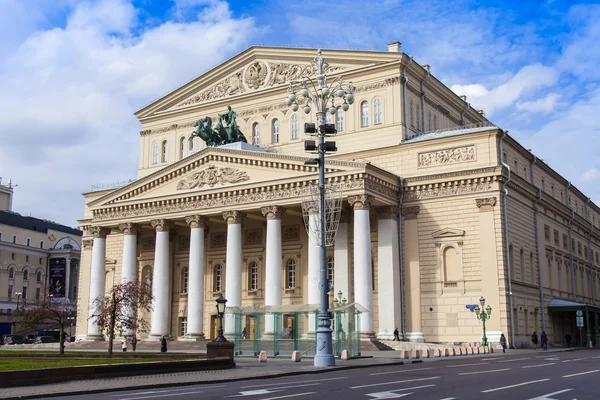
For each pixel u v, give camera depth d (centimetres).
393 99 6894
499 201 5997
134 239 7331
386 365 3850
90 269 8462
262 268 7206
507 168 6078
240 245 6612
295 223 7050
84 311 8381
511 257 6109
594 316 8700
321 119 3891
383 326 6128
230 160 6781
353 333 4684
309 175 6209
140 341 6931
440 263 6166
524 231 6512
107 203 7500
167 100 8600
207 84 8344
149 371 3142
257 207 6494
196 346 6525
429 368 3472
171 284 7794
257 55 7919
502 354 5147
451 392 2117
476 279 5984
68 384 2653
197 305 6731
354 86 7144
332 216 4634
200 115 8300
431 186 6303
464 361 4159
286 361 4297
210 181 6862
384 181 6206
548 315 6881
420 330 6153
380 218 6362
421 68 7244
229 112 7331
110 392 2425
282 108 7631
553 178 8462
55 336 12000
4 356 4578
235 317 5297
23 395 2242
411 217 6366
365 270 5859
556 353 5372
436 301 6131
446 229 6166
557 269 7469
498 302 5844
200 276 6788
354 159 6825
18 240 13188
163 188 7194
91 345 7269
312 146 3838
